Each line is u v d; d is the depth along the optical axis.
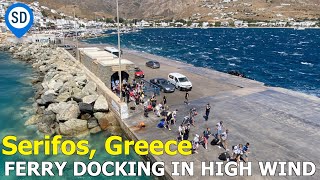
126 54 82.69
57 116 34.25
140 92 38.38
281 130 28.52
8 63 84.12
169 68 60.25
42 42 122.25
